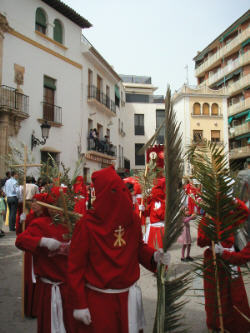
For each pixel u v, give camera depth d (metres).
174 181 2.18
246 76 33.62
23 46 17.08
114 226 2.41
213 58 38.44
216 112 34.09
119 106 32.25
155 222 6.12
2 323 4.09
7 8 16.30
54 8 19.48
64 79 20.05
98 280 2.39
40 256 3.13
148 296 5.10
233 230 2.61
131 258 2.50
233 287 3.37
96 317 2.34
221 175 2.61
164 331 2.23
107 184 2.41
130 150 36.69
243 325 3.34
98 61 23.47
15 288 5.45
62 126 19.69
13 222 11.54
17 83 16.66
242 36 33.47
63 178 3.54
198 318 4.22
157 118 37.88
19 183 4.90
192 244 9.24
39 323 3.13
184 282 2.37
